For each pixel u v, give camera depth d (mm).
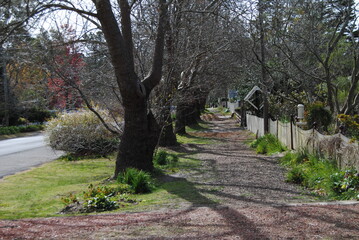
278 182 8969
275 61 15719
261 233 4832
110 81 11797
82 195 8500
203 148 17812
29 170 13703
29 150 20547
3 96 36625
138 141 10258
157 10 11008
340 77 14086
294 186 8469
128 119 10242
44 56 10258
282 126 15148
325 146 9547
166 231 5082
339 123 11750
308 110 13062
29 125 39500
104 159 15992
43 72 12031
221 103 89312
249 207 6316
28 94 36875
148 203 7195
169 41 12711
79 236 5047
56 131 17172
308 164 10016
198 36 13180
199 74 14773
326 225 5105
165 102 13156
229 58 15617
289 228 5016
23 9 8953
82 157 16562
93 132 16625
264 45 16453
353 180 7156
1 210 7562
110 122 16391
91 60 12094
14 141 27516
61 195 8867
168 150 17094
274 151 14547
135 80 9883
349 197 6812
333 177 7531
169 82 12867
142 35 12594
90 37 11672
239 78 18797
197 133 26547
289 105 19797
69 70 10867
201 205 6742
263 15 12961
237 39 13477
